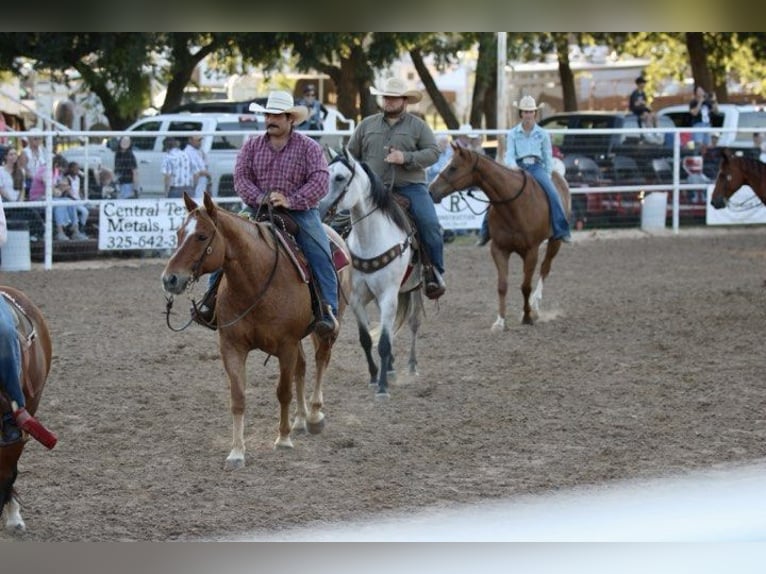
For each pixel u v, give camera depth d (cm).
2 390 734
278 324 941
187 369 1334
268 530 798
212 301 966
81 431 1056
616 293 1898
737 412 1122
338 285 1063
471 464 955
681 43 3747
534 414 1120
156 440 1027
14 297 812
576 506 852
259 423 1091
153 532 791
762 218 2808
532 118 1602
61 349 1437
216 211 882
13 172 2131
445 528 805
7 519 789
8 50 2720
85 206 2212
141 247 2220
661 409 1136
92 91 2972
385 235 1159
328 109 2725
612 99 4291
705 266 2223
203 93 3638
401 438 1035
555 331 1563
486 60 3253
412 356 1302
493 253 1565
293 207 974
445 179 1507
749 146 2766
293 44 2931
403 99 1224
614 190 2612
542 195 1570
